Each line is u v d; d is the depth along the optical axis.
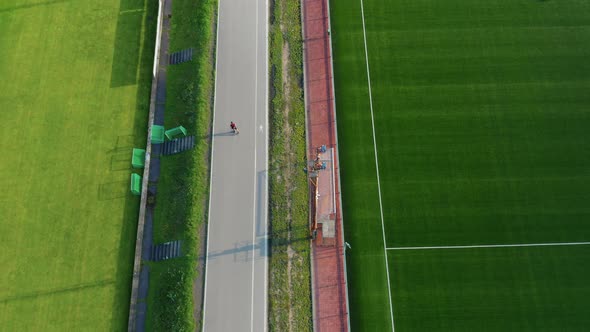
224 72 32.75
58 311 26.98
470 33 33.84
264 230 28.62
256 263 27.84
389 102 32.03
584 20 34.00
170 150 30.69
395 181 30.02
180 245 28.11
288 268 27.91
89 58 33.38
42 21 34.53
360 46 33.69
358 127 31.44
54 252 28.23
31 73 32.84
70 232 28.72
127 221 29.00
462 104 31.86
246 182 29.75
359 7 34.81
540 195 29.53
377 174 30.22
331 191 28.75
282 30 34.19
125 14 34.75
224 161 30.28
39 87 32.44
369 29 34.16
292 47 33.78
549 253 28.30
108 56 33.44
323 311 27.27
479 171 30.12
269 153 30.53
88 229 28.81
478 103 31.86
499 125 31.28
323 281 27.88
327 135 31.31
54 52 33.53
